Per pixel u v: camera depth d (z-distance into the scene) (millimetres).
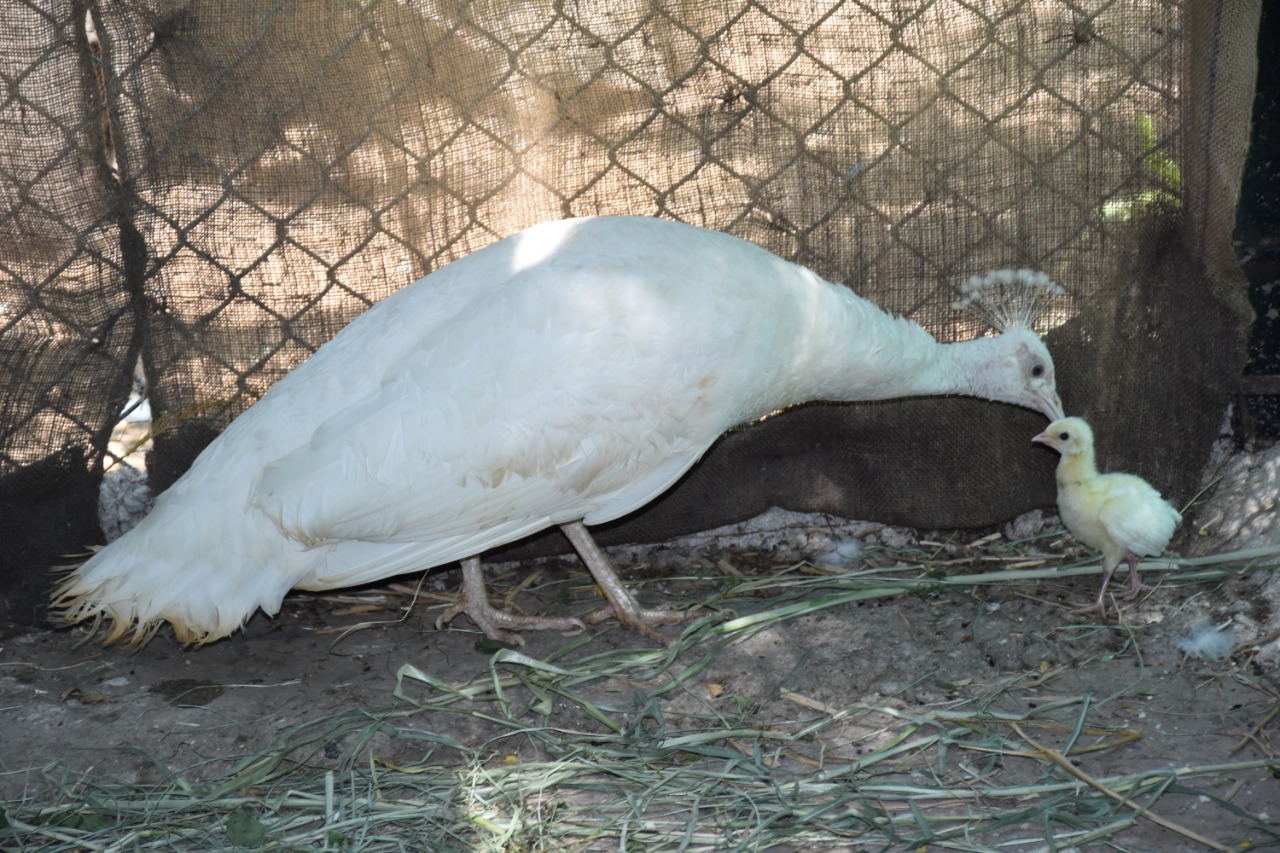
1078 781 3391
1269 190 4641
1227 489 4816
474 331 3771
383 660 4297
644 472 4004
